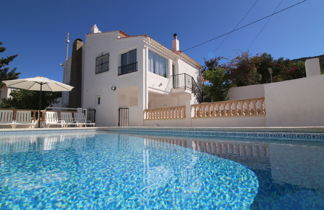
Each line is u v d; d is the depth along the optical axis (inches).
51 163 126.7
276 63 784.3
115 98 481.7
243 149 165.9
